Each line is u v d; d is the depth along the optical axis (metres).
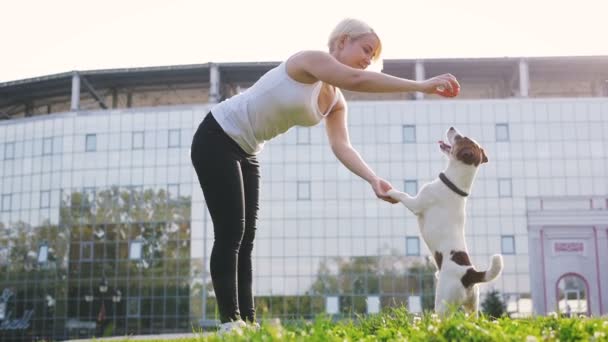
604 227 51.34
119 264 53.56
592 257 51.22
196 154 4.86
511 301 51.00
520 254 51.66
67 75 56.56
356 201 52.69
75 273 53.94
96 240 54.09
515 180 52.78
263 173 53.34
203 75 57.66
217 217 4.77
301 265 52.16
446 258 5.48
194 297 52.53
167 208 53.81
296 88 4.71
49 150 56.06
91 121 55.53
